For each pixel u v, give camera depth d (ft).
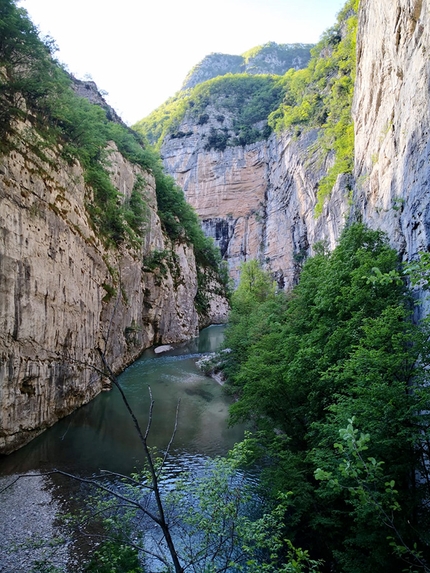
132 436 65.72
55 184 72.69
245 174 341.62
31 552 35.40
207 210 346.95
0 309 53.06
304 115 239.30
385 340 35.47
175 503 31.94
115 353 108.88
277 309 100.94
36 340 62.69
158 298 161.27
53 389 68.85
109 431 67.46
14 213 57.11
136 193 157.99
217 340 181.78
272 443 44.19
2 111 59.36
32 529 38.91
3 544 36.42
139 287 140.05
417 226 50.60
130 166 163.94
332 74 220.43
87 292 88.02
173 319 174.60
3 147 56.39
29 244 61.00
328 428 34.50
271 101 378.94
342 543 33.04
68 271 76.38
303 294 70.18
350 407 32.12
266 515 29.53
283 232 273.13
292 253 252.62
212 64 628.69
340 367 38.09
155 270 161.79
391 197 68.03
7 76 67.31
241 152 347.36
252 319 105.50
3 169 55.26
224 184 344.69
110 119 202.18
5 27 63.00
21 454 56.75
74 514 41.68
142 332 144.77
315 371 46.11
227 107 393.29
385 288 48.67
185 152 371.15
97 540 37.27
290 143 258.98
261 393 51.93
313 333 53.36
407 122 58.65
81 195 89.66
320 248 118.62
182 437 66.08
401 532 27.99
